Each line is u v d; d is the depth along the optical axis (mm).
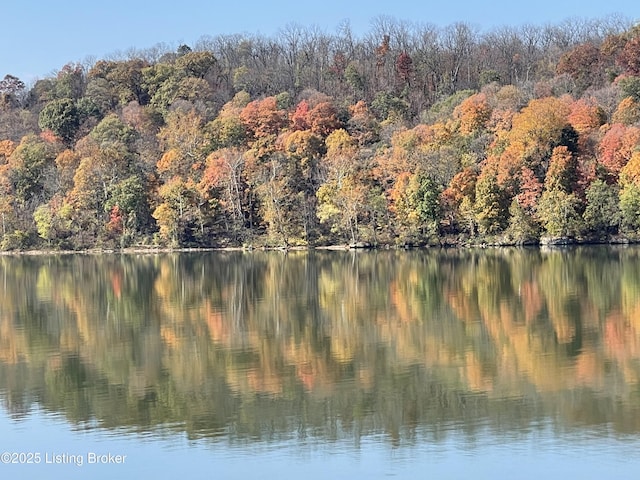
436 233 117312
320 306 62656
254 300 67062
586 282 70750
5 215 134000
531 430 32656
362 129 150375
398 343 48219
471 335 49719
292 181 128625
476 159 123812
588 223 112812
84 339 52531
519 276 77000
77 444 32969
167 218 126125
